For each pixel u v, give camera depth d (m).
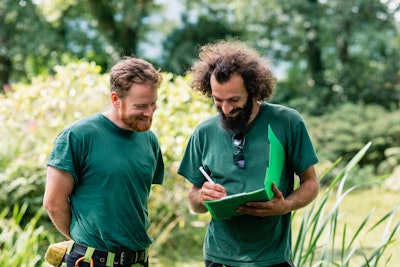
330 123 12.62
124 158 2.80
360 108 13.27
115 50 18.77
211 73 2.81
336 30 16.48
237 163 2.84
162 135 5.71
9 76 16.91
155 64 19.70
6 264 4.33
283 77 18.02
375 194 9.52
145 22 19.52
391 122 12.06
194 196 3.03
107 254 2.74
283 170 2.89
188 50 19.41
